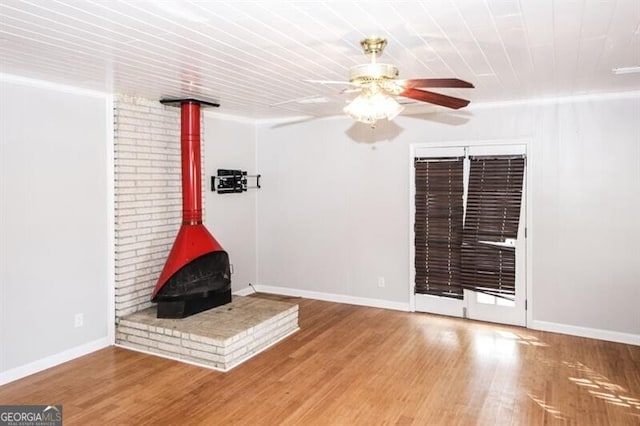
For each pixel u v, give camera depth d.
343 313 5.16
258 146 6.10
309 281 5.86
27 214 3.46
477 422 2.79
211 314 4.21
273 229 6.07
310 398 3.11
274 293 6.09
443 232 4.99
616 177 4.12
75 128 3.78
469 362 3.72
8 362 3.36
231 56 2.83
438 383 3.33
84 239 3.88
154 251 4.48
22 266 3.43
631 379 3.38
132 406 3.00
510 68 3.18
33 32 2.36
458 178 4.87
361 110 2.44
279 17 2.15
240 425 2.77
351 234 5.54
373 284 5.43
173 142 4.64
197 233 4.28
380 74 2.28
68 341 3.78
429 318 4.95
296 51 2.73
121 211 4.12
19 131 3.38
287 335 4.39
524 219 4.55
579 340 4.23
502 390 3.21
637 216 4.07
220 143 5.46
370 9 2.06
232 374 3.50
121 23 2.23
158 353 3.89
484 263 4.77
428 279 5.11
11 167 3.35
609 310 4.21
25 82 3.40
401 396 3.13
